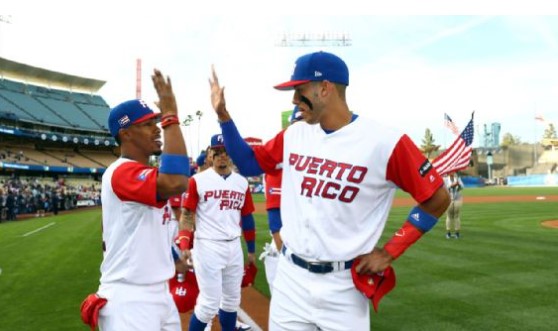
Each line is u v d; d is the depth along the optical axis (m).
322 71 2.40
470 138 9.20
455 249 9.55
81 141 45.25
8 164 35.56
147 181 2.43
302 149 2.56
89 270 8.36
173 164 2.41
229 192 4.56
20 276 7.86
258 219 18.27
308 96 2.43
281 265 2.64
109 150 52.44
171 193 2.45
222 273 4.65
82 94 56.22
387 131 2.35
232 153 2.77
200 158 5.66
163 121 2.44
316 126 2.56
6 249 11.42
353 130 2.39
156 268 2.69
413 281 6.77
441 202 2.32
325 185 2.39
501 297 5.82
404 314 5.23
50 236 14.24
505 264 7.89
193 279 4.46
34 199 27.80
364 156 2.34
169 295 2.88
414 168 2.29
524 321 4.88
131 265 2.60
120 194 2.52
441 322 4.91
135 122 2.65
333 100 2.45
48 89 52.38
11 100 44.59
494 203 25.08
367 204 2.41
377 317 5.13
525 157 77.81
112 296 2.61
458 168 9.26
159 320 2.71
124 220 2.59
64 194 30.92
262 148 2.81
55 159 44.41
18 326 5.07
